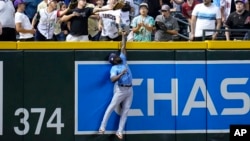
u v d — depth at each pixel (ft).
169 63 150.61
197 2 177.17
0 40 152.87
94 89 149.79
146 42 150.41
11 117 148.66
